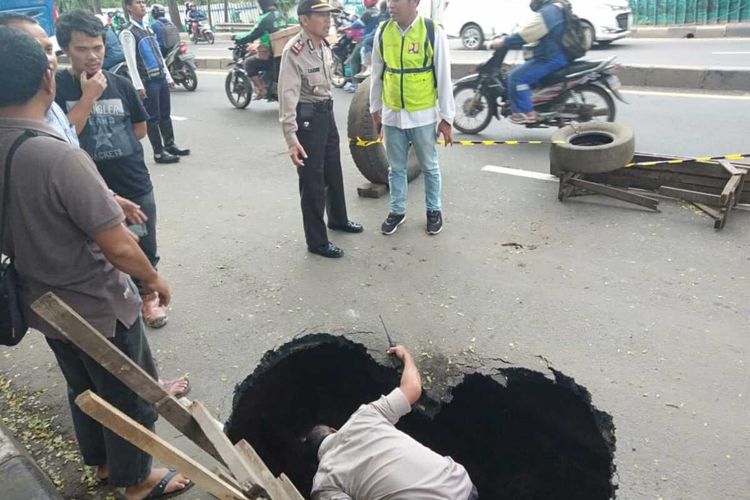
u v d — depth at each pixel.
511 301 3.49
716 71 7.63
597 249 3.98
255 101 9.41
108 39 5.59
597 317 3.28
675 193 4.46
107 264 1.86
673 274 3.62
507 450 3.21
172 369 3.07
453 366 3.02
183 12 26.42
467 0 12.20
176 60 10.16
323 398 3.47
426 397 2.92
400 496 2.10
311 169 3.84
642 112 6.79
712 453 2.42
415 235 4.39
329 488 2.21
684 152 5.44
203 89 10.54
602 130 4.77
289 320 3.44
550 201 4.79
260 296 3.70
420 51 3.82
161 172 6.18
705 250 3.86
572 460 2.96
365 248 4.24
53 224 1.68
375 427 2.25
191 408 1.96
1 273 1.77
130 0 5.86
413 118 3.99
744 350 2.96
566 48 5.71
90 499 2.36
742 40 11.02
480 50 12.25
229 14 24.09
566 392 2.88
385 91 4.05
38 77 1.64
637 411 2.64
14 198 1.65
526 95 5.97
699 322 3.18
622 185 4.76
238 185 5.67
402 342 3.20
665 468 2.37
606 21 10.48
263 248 4.33
